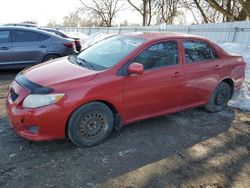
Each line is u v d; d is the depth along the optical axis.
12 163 3.36
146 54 4.10
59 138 3.58
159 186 3.09
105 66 3.93
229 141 4.25
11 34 7.60
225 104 5.45
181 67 4.45
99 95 3.63
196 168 3.48
